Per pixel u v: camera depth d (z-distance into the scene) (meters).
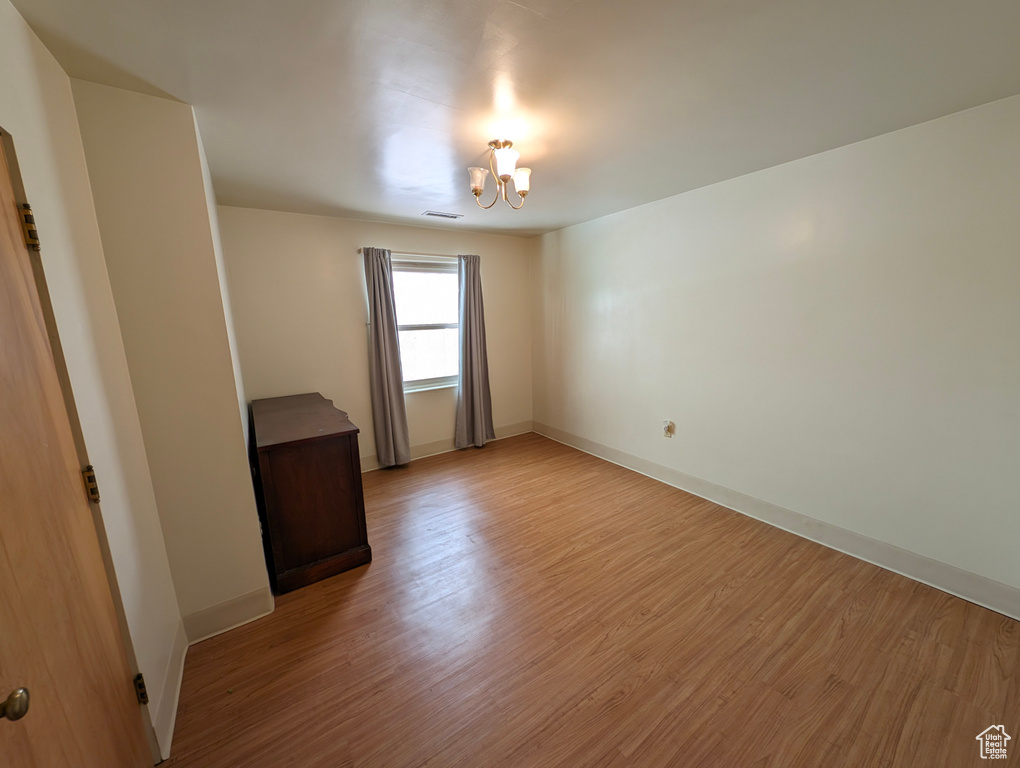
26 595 0.78
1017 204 1.73
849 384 2.32
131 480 1.44
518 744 1.36
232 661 1.71
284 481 2.12
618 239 3.62
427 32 1.20
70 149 1.31
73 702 0.89
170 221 1.60
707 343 3.03
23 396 0.86
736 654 1.71
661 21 1.17
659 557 2.41
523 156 2.23
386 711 1.48
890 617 1.89
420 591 2.15
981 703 1.46
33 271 0.98
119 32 1.16
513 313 4.73
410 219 3.65
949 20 1.20
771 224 2.55
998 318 1.82
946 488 2.03
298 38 1.22
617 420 3.90
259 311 3.29
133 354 1.56
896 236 2.07
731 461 2.98
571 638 1.81
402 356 4.07
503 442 4.70
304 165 2.26
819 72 1.48
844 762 1.29
